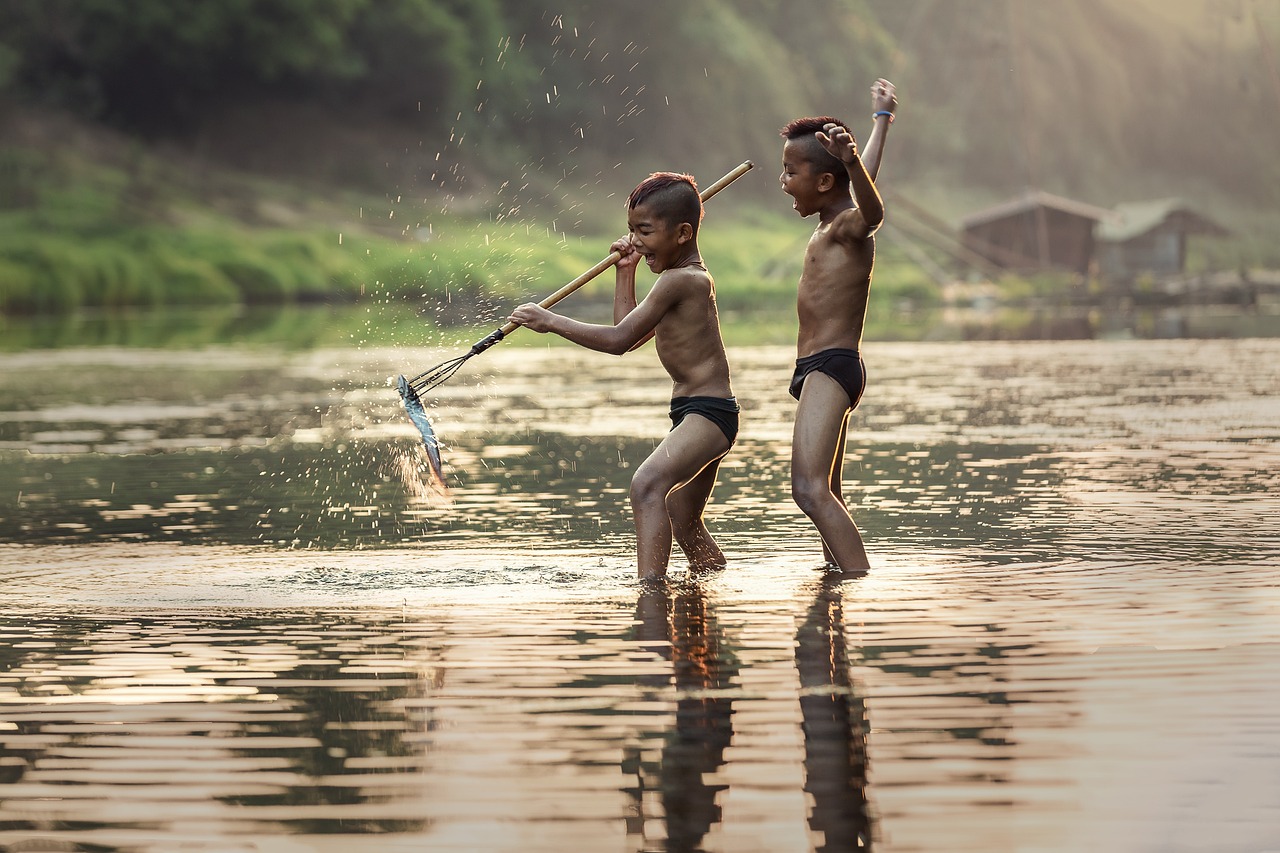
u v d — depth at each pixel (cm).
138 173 19775
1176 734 1237
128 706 1367
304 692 1405
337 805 1112
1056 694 1351
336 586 1925
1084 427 3819
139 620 1728
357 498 2800
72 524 2498
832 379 2067
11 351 8025
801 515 2506
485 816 1086
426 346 8944
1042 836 1040
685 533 2066
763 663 1474
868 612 1703
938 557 2059
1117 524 2322
